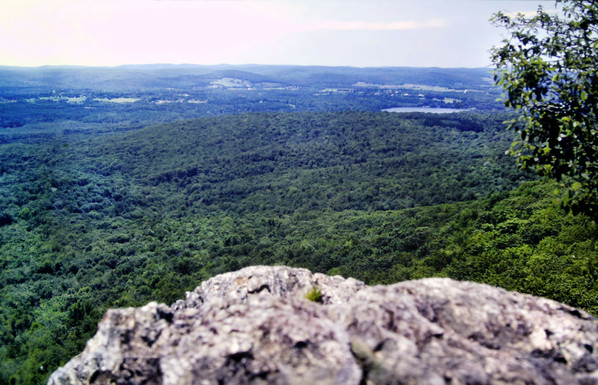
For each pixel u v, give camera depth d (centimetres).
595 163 657
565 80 663
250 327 471
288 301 545
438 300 531
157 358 504
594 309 1609
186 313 575
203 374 430
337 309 520
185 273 5475
